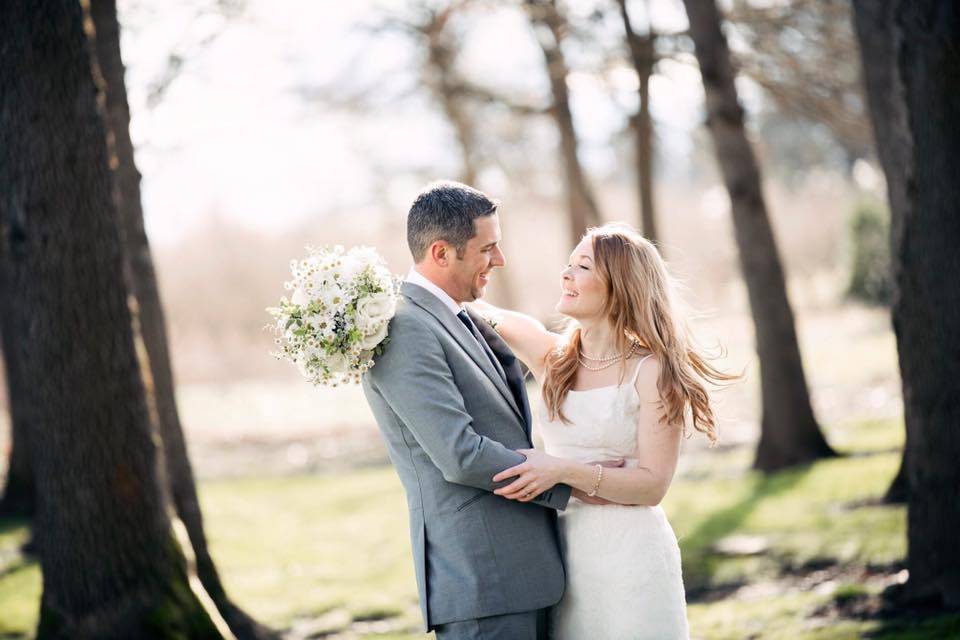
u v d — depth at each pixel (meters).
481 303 3.45
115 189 4.08
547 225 28.08
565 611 2.96
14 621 5.46
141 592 4.07
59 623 4.02
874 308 23.23
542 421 3.13
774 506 7.06
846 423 11.00
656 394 2.91
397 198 15.57
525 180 15.48
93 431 3.99
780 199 30.50
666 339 2.95
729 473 9.07
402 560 7.09
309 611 5.93
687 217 32.94
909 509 4.50
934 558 4.38
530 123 14.32
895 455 8.26
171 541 4.23
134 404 4.11
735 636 4.51
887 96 4.46
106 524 4.02
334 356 2.70
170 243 26.22
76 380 3.96
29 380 4.00
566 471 2.76
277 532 8.48
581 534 2.94
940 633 4.00
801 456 8.77
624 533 2.89
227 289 26.23
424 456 2.83
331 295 2.70
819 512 6.66
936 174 4.28
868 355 16.70
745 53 9.85
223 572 6.99
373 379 2.79
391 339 2.76
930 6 4.23
